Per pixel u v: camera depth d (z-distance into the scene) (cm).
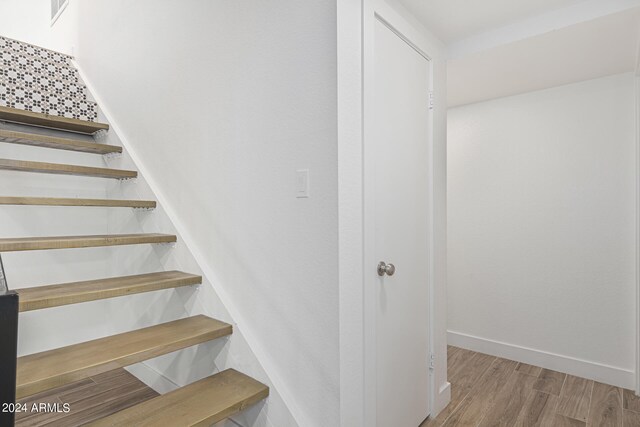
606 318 242
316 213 140
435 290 205
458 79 250
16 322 65
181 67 205
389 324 165
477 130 299
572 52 209
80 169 215
